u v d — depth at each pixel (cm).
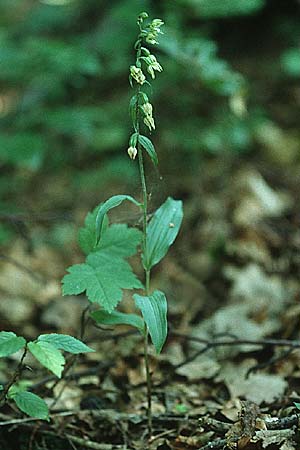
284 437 243
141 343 370
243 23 617
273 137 543
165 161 534
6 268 473
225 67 487
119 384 338
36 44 506
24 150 484
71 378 325
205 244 465
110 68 573
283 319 385
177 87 544
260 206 483
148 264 267
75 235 511
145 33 243
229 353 356
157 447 272
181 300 427
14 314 427
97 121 553
